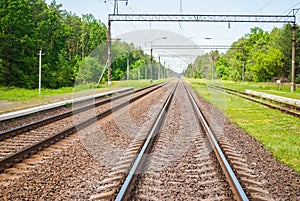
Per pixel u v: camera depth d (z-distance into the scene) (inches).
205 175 302.5
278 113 794.2
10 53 1688.0
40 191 260.8
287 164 348.8
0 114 639.8
